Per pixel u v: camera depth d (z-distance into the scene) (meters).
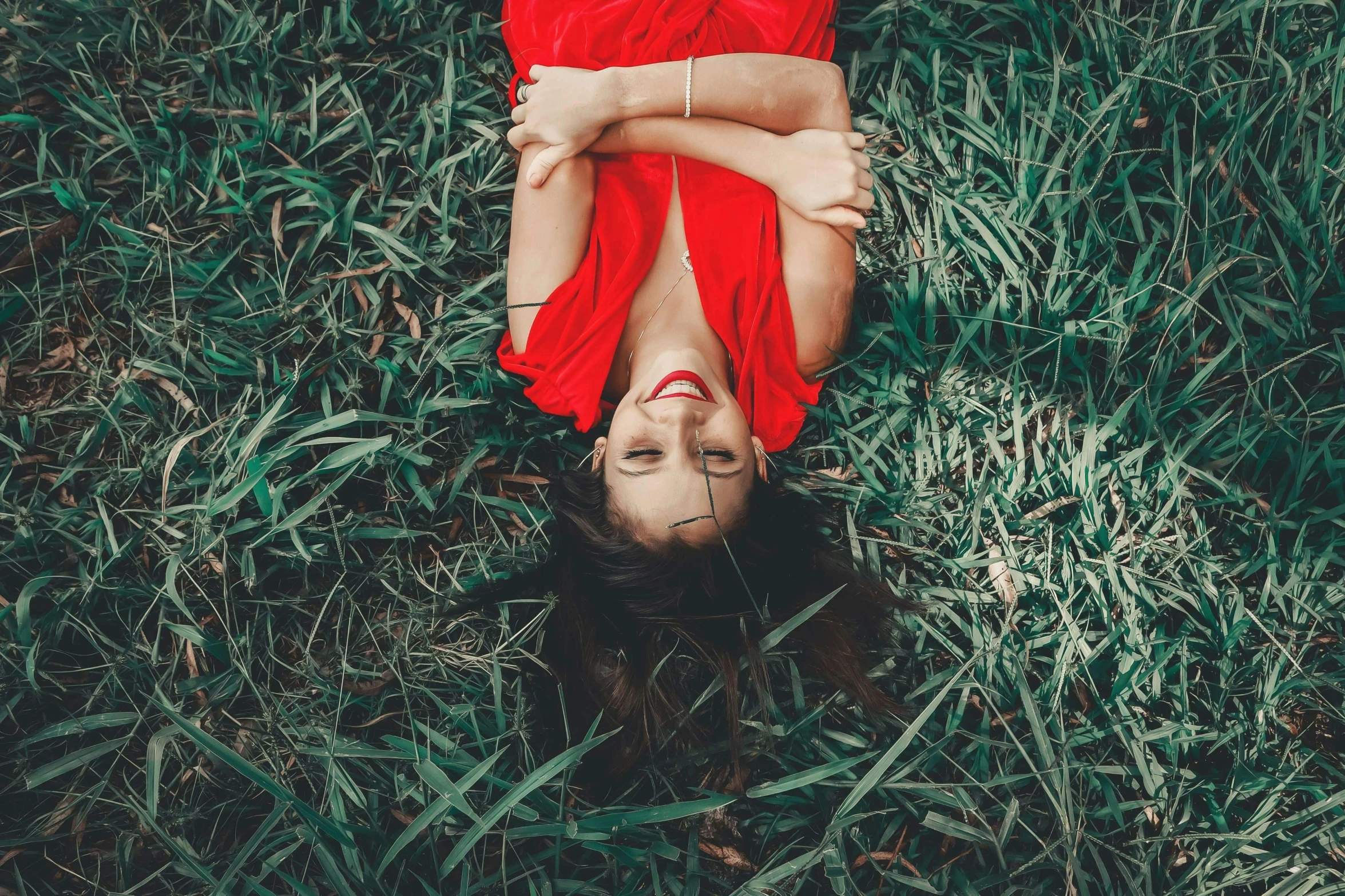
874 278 1.80
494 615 1.67
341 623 1.67
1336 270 1.66
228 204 1.77
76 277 1.71
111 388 1.68
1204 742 1.63
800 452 1.77
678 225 1.68
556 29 1.73
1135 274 1.71
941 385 1.75
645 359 1.57
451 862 1.35
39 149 1.69
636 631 1.54
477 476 1.74
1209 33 1.74
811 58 1.76
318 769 1.56
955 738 1.63
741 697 1.62
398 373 1.71
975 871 1.58
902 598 1.67
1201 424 1.68
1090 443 1.69
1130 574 1.66
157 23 1.77
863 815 1.42
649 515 1.46
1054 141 1.84
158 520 1.63
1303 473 1.63
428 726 1.60
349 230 1.75
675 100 1.59
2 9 1.74
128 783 1.48
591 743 1.35
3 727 1.56
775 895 1.46
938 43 1.84
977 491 1.68
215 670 1.62
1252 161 1.67
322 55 1.82
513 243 1.65
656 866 1.49
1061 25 1.85
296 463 1.71
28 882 1.51
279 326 1.73
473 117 1.84
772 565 1.55
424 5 1.85
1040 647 1.69
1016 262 1.78
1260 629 1.65
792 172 1.60
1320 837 1.52
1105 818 1.58
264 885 1.51
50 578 1.57
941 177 1.83
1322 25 1.74
